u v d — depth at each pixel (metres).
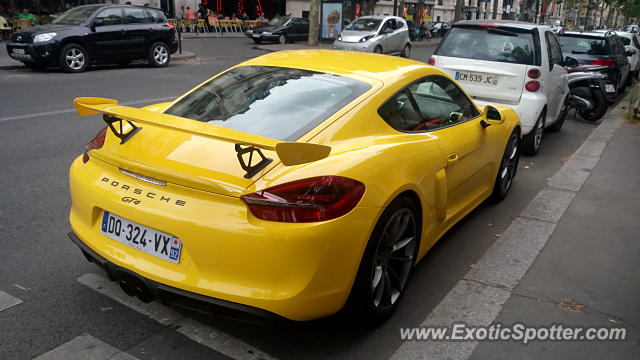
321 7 27.95
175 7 30.70
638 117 10.00
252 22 31.28
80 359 2.56
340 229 2.38
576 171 6.27
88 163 2.89
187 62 17.67
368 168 2.61
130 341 2.71
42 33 13.17
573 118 10.09
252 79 3.32
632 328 3.04
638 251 4.08
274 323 2.36
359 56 3.72
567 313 3.17
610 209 4.99
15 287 3.18
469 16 52.50
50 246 3.75
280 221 2.29
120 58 14.72
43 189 4.89
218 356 2.63
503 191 5.05
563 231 4.42
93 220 2.76
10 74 12.89
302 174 2.39
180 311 3.00
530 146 6.87
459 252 3.94
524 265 3.77
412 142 3.11
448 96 3.86
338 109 2.90
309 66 3.40
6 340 2.67
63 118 7.93
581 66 11.48
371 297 2.72
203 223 2.33
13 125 7.35
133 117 2.45
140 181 2.58
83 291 3.17
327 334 2.84
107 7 14.37
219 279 2.36
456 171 3.67
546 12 70.88
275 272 2.31
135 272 2.52
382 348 2.75
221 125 2.89
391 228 2.84
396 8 36.69
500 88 6.73
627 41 17.16
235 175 2.40
